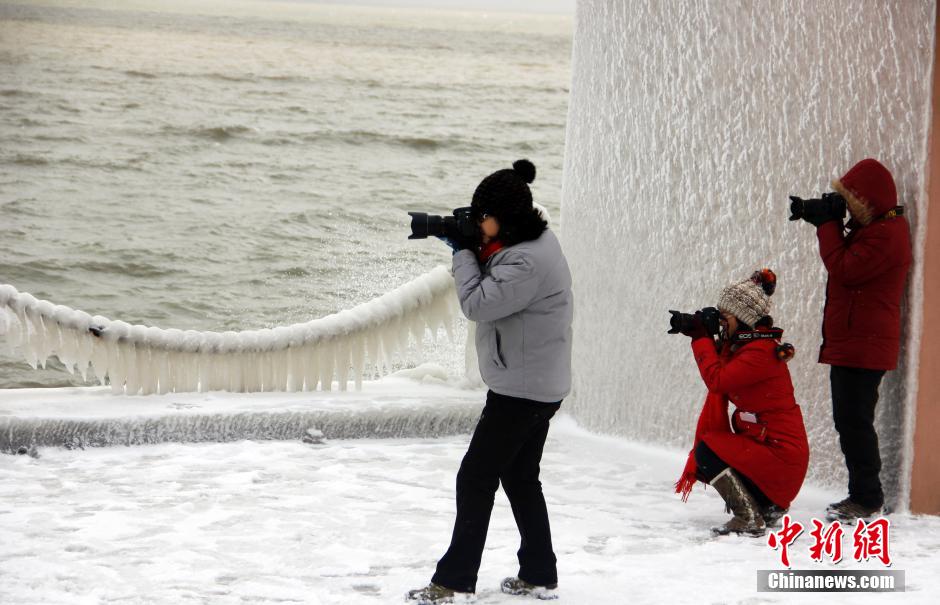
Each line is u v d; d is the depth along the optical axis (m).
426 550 7.60
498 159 65.31
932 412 8.78
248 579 6.86
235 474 9.72
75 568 7.00
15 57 103.94
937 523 8.61
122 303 27.08
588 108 12.15
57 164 52.16
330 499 9.00
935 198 8.54
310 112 81.19
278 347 11.74
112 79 92.44
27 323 10.79
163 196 45.44
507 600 6.47
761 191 10.04
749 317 8.20
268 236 37.56
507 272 6.16
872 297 8.36
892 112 8.78
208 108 78.81
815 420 9.66
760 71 10.00
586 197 12.16
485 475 6.32
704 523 8.70
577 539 8.07
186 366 11.52
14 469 9.70
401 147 67.62
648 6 11.23
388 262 34.00
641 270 11.38
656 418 11.29
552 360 6.29
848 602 6.36
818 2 9.41
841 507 8.61
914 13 8.59
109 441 10.46
